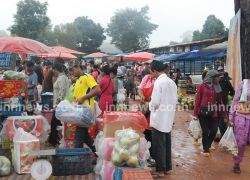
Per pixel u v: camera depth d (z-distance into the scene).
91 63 18.27
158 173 6.71
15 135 6.65
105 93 8.62
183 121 14.24
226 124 9.48
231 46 10.86
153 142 6.64
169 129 6.58
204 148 8.43
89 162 6.48
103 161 5.85
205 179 6.68
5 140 7.52
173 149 9.18
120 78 12.54
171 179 6.62
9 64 14.02
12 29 54.88
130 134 5.44
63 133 7.77
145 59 22.75
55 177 6.25
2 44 7.29
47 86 10.52
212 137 8.33
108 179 5.60
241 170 7.30
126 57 23.23
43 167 6.00
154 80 7.23
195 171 7.18
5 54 13.92
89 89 6.93
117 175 5.28
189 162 7.88
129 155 5.34
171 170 7.20
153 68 6.75
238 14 10.01
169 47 35.53
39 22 55.44
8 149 7.54
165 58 22.00
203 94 8.10
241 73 9.78
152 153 6.97
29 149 6.45
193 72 28.97
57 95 8.47
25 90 7.48
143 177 4.93
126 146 5.36
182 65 29.48
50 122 8.79
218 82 8.48
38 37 56.31
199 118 8.29
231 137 7.02
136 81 22.72
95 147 6.72
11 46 7.27
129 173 4.99
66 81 8.52
